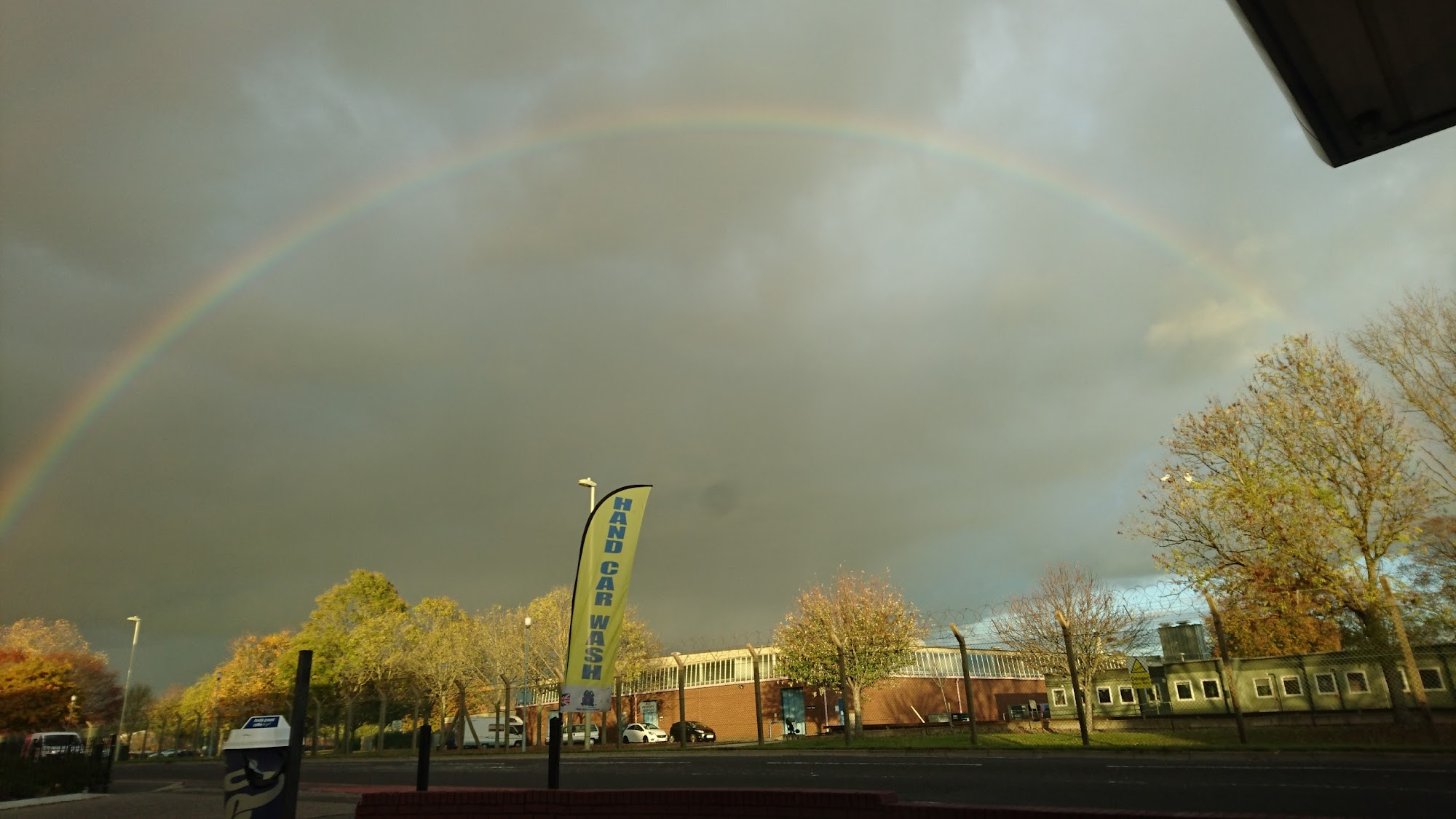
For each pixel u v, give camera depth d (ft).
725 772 69.46
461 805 40.42
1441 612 84.89
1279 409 93.81
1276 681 110.32
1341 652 98.63
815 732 192.54
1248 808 38.93
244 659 259.80
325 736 279.28
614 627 51.72
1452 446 90.07
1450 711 83.71
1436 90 12.69
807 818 32.89
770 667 202.08
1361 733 77.15
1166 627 151.53
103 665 207.72
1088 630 142.00
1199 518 95.20
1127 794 45.06
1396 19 11.19
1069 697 142.41
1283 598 90.68
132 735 323.37
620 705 177.37
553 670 191.01
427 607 246.06
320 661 219.61
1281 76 12.59
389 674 203.72
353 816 51.78
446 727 228.22
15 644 194.29
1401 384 94.07
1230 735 84.23
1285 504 90.63
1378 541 87.97
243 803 33.65
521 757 114.62
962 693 221.87
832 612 165.58
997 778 55.26
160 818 56.70
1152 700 126.93
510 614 207.00
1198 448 98.07
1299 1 10.97
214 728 279.90
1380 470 88.33
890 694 203.00
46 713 178.40
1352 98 12.96
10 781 75.10
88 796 76.84
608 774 74.28
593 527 52.49
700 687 212.23
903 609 164.35
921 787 52.03
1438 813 35.88
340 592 231.50
